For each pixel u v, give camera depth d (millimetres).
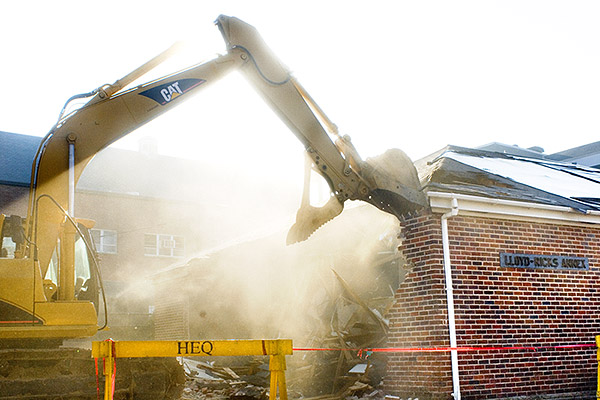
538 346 11508
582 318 12211
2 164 34531
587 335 12172
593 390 11875
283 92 9742
